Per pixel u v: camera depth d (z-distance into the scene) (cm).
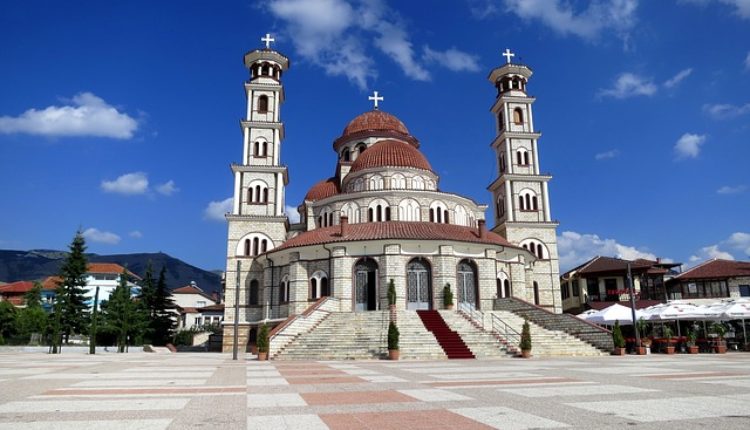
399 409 1227
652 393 1470
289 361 3469
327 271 5203
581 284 8088
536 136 7531
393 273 4978
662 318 4459
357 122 7825
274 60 7250
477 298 5197
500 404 1285
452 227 5575
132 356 4581
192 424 1047
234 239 6400
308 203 6462
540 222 7069
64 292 7006
